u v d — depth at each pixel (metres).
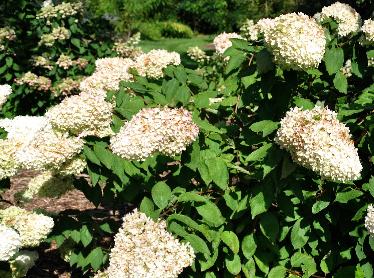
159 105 1.00
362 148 0.99
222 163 0.95
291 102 1.04
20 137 1.08
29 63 2.80
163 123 0.83
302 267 1.01
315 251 1.04
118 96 1.08
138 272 0.79
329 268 1.02
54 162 0.95
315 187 1.01
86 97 0.96
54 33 2.71
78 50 2.85
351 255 1.03
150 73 1.29
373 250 0.95
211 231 0.98
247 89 1.07
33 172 2.18
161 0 8.79
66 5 2.77
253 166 1.01
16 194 1.32
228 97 1.17
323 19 1.17
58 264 1.47
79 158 1.00
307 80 1.15
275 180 0.88
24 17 2.85
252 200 0.91
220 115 1.21
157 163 1.03
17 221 1.13
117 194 1.16
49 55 2.80
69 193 2.00
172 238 0.84
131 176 1.04
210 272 1.03
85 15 2.99
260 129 0.93
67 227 1.19
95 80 1.20
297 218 0.99
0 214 1.16
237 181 1.06
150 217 0.91
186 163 0.92
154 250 0.81
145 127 0.83
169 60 1.30
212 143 1.00
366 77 1.25
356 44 1.13
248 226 1.04
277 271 1.01
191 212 1.04
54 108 0.97
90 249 1.23
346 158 0.79
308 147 0.79
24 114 2.75
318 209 0.93
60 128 0.95
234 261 1.02
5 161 1.05
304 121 0.81
